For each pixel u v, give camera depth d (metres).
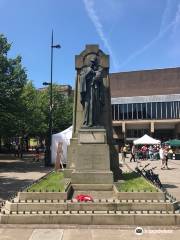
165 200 10.41
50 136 31.59
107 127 14.76
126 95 88.62
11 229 8.97
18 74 33.06
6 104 32.59
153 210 9.81
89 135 13.30
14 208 9.91
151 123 80.38
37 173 24.16
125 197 10.70
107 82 15.05
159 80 90.75
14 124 34.41
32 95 55.06
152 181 14.47
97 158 13.12
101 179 12.66
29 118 36.06
